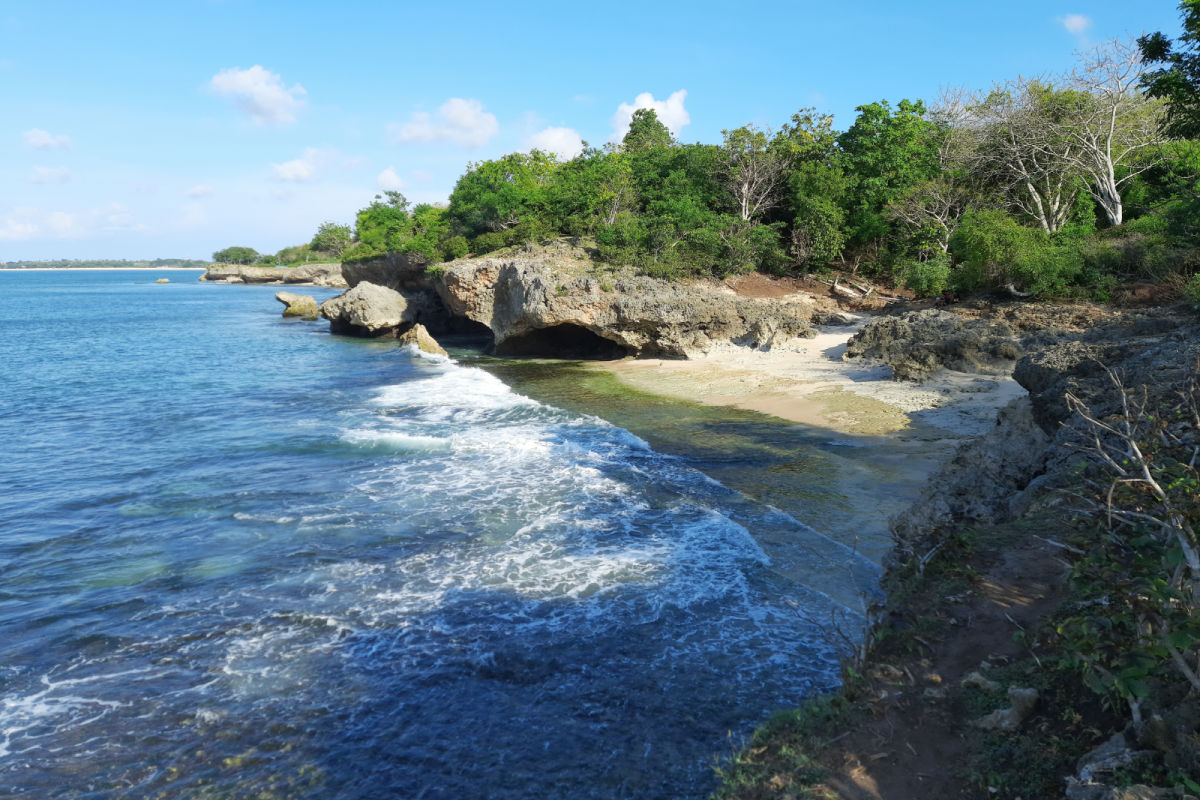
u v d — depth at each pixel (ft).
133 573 41.45
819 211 156.97
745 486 53.72
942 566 28.50
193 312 269.64
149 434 74.74
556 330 142.10
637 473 57.72
